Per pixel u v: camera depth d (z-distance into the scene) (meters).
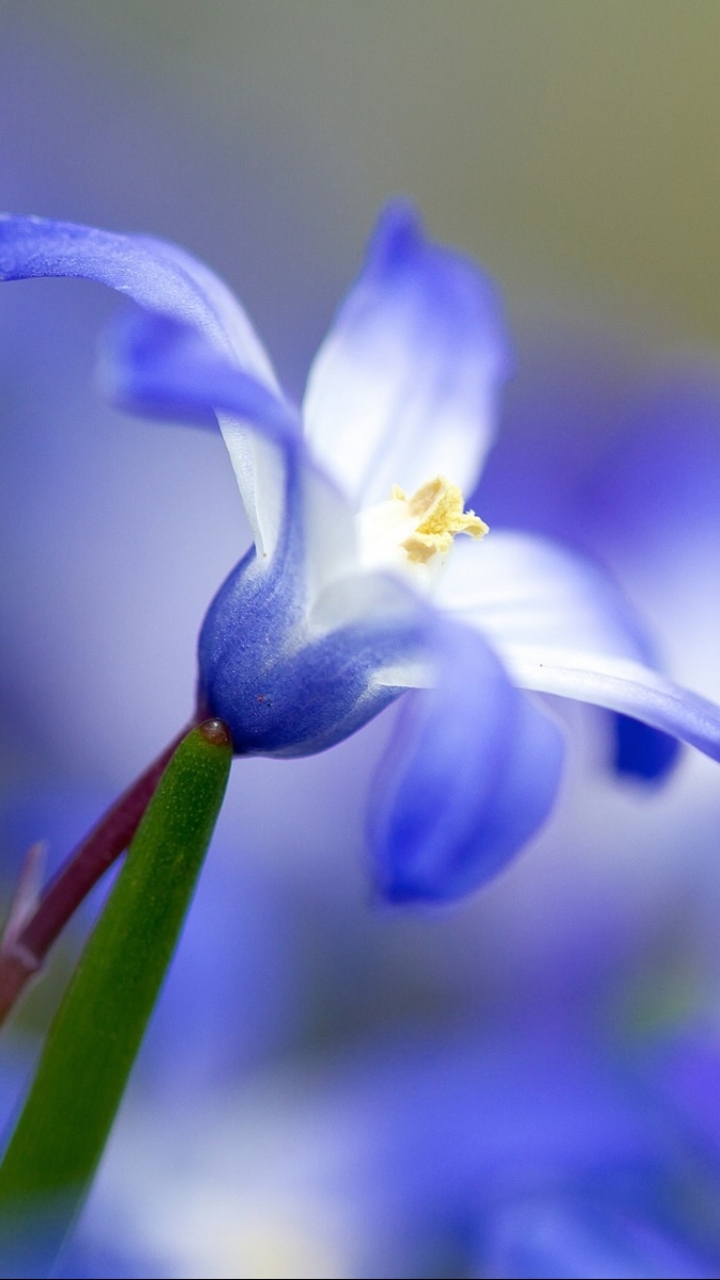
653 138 0.25
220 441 0.16
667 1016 0.14
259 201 0.20
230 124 0.21
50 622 0.16
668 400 0.16
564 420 0.16
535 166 0.24
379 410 0.13
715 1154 0.12
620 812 0.15
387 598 0.11
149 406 0.10
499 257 0.24
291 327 0.19
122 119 0.19
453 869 0.11
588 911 0.15
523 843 0.11
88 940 0.11
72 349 0.16
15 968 0.11
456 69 0.24
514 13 0.24
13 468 0.16
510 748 0.11
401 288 0.13
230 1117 0.13
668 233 0.25
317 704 0.11
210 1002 0.14
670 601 0.15
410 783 0.11
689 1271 0.12
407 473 0.13
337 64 0.23
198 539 0.16
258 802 0.15
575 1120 0.12
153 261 0.11
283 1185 0.13
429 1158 0.12
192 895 0.11
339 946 0.15
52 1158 0.11
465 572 0.12
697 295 0.25
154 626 0.16
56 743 0.16
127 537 0.16
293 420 0.10
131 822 0.11
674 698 0.11
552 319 0.18
